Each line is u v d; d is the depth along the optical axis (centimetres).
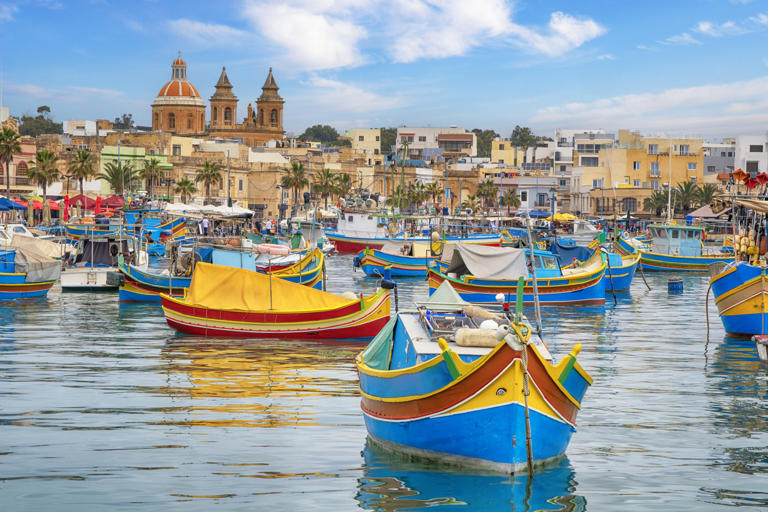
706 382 2423
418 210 13900
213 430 1841
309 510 1366
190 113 16912
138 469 1570
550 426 1520
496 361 1466
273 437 1784
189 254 4475
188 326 3266
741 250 3391
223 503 1395
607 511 1370
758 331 3281
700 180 15500
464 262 4194
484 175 17362
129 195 8912
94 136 13388
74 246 6775
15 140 9881
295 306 3312
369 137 19775
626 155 15550
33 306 4316
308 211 12388
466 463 1533
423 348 1614
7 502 1395
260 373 2502
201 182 13138
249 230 9100
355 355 2839
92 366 2606
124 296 4469
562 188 16838
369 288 5703
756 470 1589
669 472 1571
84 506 1380
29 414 1972
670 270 7762
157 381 2373
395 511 1359
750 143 15100
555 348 3116
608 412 2041
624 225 12725
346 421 1922
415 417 1570
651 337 3428
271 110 18125
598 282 4828
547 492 1446
